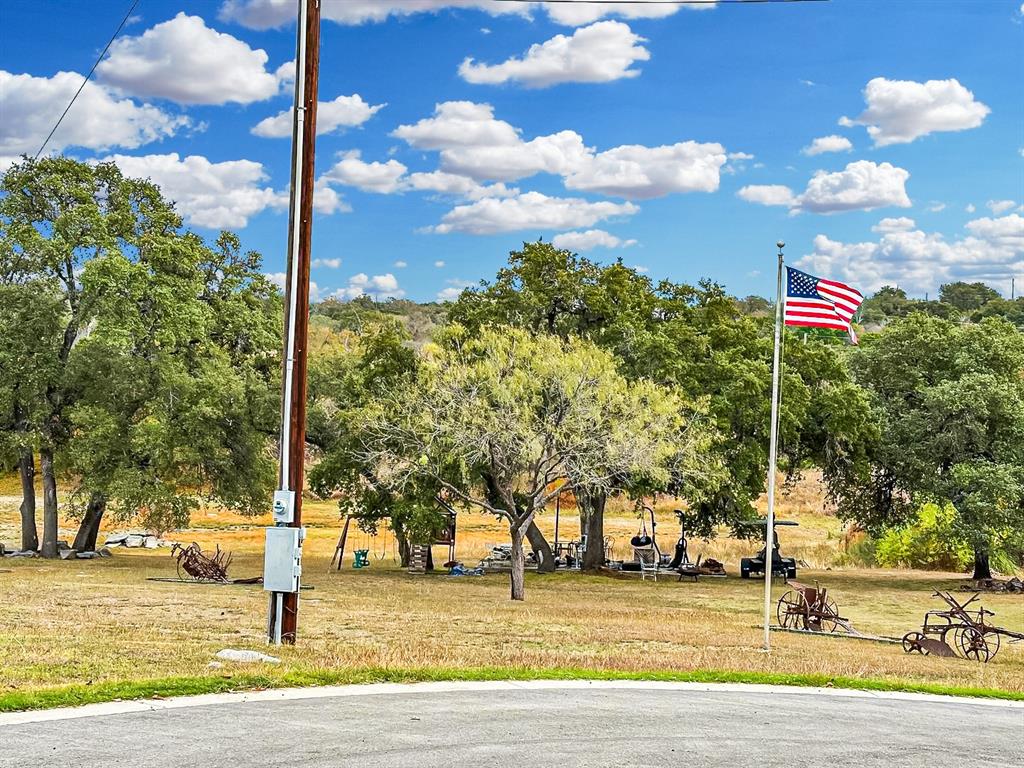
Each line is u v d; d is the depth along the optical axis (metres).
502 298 41.41
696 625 24.05
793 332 44.19
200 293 43.91
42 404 38.59
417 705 10.85
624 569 42.75
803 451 42.91
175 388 39.81
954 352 42.22
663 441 30.03
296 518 15.44
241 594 26.36
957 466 38.12
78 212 39.72
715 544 55.41
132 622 18.08
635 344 39.44
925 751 9.90
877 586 38.66
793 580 39.88
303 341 15.39
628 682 13.56
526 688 12.45
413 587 32.78
